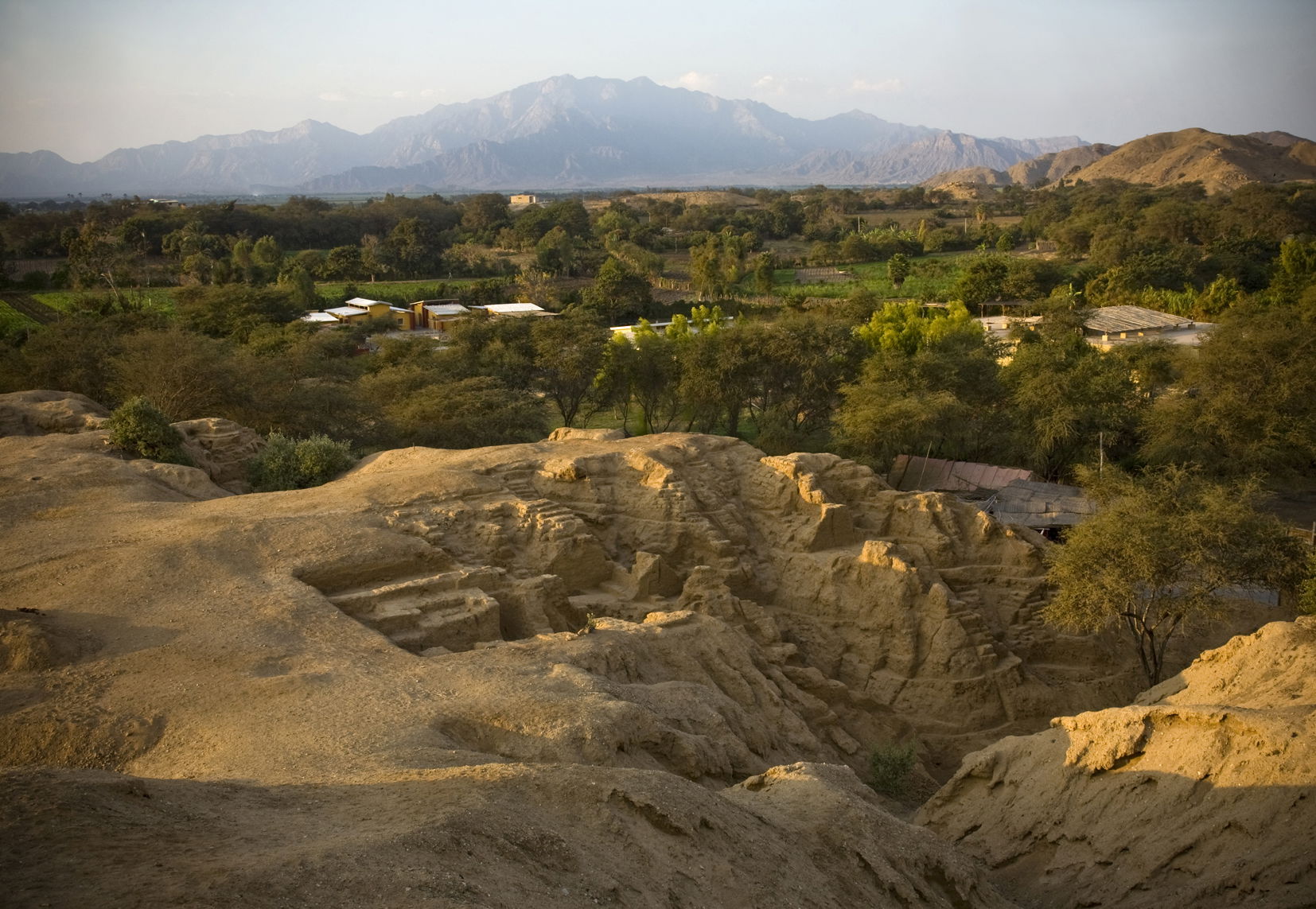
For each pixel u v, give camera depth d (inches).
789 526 1229.1
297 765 572.4
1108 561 1048.2
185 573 912.9
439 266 5807.1
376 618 876.6
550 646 837.2
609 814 496.4
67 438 1455.5
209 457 1560.0
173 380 1931.6
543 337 2581.2
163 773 601.9
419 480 1163.3
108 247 5103.3
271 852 393.4
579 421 2886.3
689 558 1170.6
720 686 925.8
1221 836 653.9
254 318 3398.1
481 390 2252.7
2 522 1089.4
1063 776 782.5
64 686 706.2
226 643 773.3
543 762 602.9
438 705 680.4
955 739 1061.1
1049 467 2129.7
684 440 1331.2
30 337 2427.4
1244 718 683.4
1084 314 2881.4
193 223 6215.6
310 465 1440.7
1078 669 1162.0
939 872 632.4
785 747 885.2
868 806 654.5
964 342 2471.7
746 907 476.1
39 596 872.9
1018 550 1206.9
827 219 7834.6
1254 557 1015.0
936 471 1988.2
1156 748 740.0
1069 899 701.9
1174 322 3152.1
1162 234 5447.8
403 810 457.7
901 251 6264.8
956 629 1097.4
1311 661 751.7
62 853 377.1
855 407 2086.6
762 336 2425.0
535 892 406.0
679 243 6870.1
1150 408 2143.2
